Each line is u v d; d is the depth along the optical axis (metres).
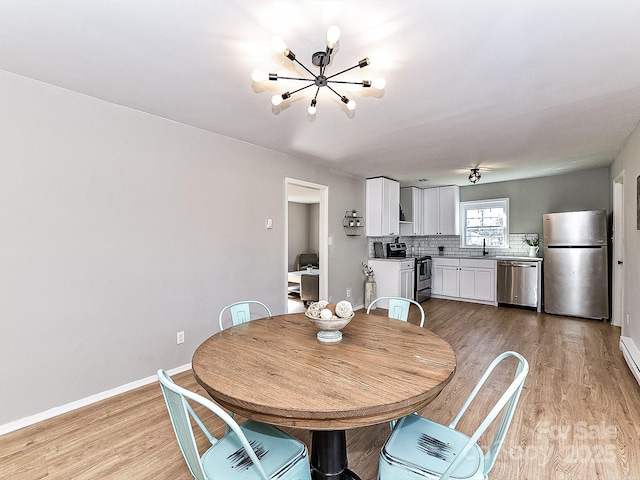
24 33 1.64
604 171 4.90
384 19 1.52
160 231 2.80
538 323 4.50
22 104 2.10
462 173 5.16
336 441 1.58
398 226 5.88
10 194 2.06
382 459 1.28
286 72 2.04
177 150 2.91
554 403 2.35
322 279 4.75
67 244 2.29
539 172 5.10
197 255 3.07
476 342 3.73
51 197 2.22
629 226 3.40
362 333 1.87
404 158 4.19
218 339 1.77
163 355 2.83
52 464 1.76
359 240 5.47
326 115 2.74
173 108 2.61
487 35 1.65
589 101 2.46
